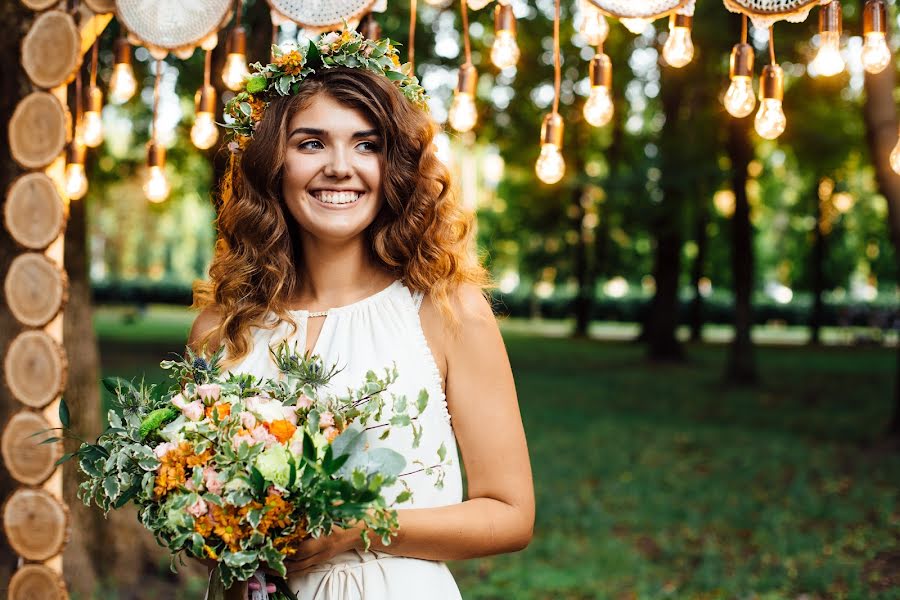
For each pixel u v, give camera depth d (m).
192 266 41.69
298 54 1.83
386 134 1.81
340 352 1.80
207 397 1.60
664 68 11.16
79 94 2.64
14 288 2.58
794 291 32.22
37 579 2.64
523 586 4.64
